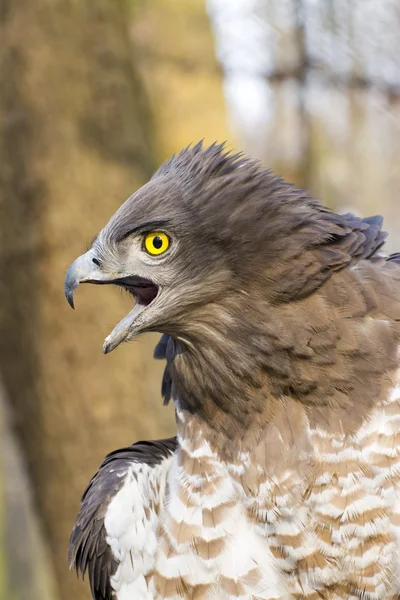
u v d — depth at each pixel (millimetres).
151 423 12273
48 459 12367
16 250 12148
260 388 7121
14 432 12734
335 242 7152
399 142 23812
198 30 13211
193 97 13086
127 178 12234
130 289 7523
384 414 6855
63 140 12062
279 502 7055
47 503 12531
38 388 12242
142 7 13008
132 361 12195
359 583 6930
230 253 7039
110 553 7641
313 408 7020
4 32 12180
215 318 7168
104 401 12133
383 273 7188
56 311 12078
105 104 12148
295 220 7043
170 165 7566
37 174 12070
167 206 7172
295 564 7070
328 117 18078
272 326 6988
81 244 12055
